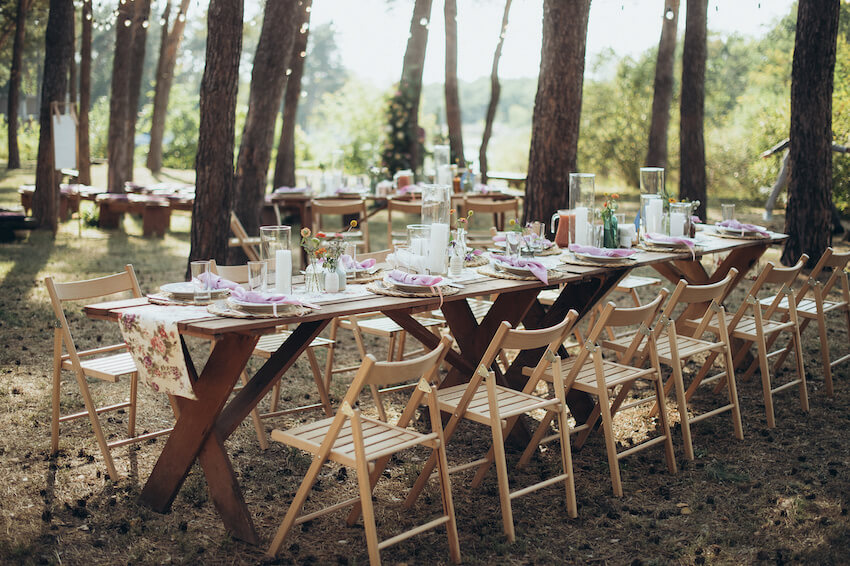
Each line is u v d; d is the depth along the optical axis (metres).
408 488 3.58
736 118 20.11
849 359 5.71
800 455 4.04
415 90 14.27
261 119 9.16
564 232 5.18
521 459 3.81
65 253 9.29
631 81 21.28
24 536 3.02
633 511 3.39
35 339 5.72
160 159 19.92
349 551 3.01
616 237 5.05
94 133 25.12
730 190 19.55
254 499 3.43
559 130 7.02
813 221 8.70
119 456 3.83
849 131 12.79
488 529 3.20
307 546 3.04
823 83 8.47
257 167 9.22
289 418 4.45
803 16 8.44
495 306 4.04
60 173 11.02
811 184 8.66
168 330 2.95
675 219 5.34
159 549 2.98
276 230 3.40
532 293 4.01
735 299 7.76
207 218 7.40
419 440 2.93
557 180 7.07
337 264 3.61
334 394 4.85
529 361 4.23
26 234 10.61
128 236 11.02
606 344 4.23
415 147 14.32
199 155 7.39
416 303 3.45
